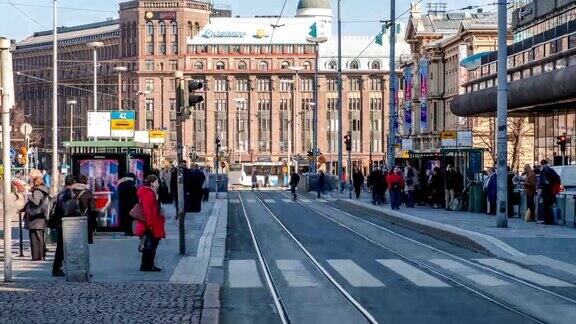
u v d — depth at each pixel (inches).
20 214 1034.7
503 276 856.9
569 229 1337.4
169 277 836.0
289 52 7204.7
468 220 1573.6
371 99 7121.1
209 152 7194.9
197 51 7244.1
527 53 2684.5
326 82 7185.0
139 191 883.4
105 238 1226.0
